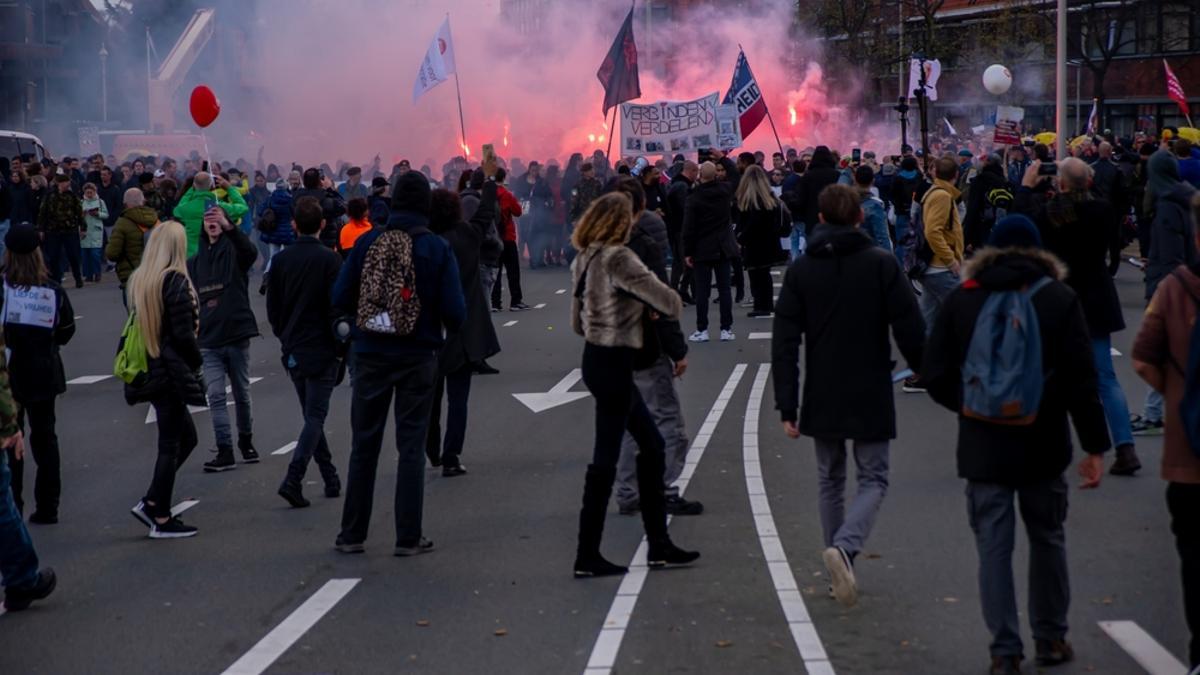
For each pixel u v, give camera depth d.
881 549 7.95
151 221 16.45
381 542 8.55
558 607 7.07
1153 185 11.00
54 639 6.80
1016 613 5.83
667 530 8.15
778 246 19.92
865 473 6.86
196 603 7.34
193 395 8.71
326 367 9.65
